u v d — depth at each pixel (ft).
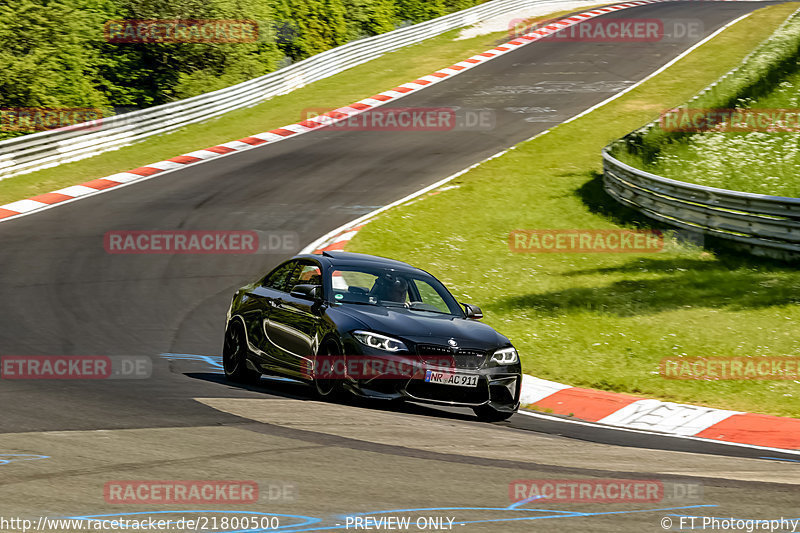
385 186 307.37
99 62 458.09
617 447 97.09
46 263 203.41
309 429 91.50
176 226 249.75
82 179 308.40
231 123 408.67
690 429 112.88
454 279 209.15
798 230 216.95
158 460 75.05
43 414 91.71
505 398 109.09
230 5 491.72
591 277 211.00
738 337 160.66
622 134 375.04
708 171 295.28
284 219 262.88
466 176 318.65
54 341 141.18
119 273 199.31
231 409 99.66
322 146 367.45
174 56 481.87
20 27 413.39
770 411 122.01
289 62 559.38
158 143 370.73
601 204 280.51
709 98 368.68
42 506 60.95
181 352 141.59
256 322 121.29
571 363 146.41
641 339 160.15
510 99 451.94
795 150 309.83
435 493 69.56
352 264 120.47
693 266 219.00
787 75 399.65
